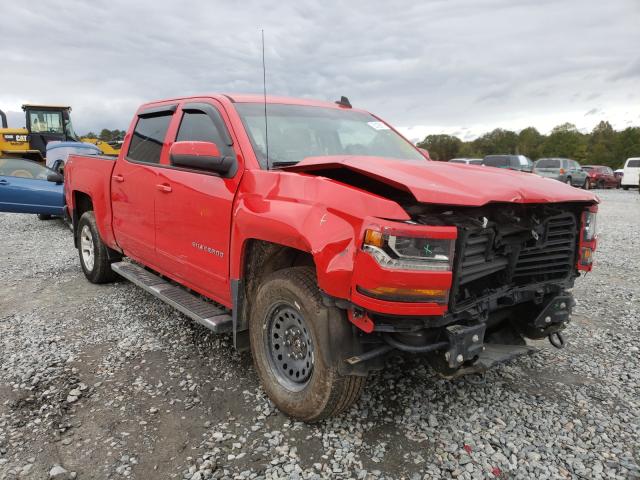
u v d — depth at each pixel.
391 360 3.85
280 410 3.10
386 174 2.58
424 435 2.90
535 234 2.93
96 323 4.66
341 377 2.72
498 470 2.61
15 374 3.60
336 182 2.71
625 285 6.28
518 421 3.07
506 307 3.27
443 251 2.39
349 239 2.49
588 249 3.34
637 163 30.42
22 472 2.56
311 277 2.84
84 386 3.44
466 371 2.78
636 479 2.55
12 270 6.76
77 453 2.72
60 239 9.38
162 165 4.26
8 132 17.16
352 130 4.21
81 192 6.05
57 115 17.77
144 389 3.41
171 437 2.87
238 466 2.62
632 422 3.08
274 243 3.08
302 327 2.94
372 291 2.39
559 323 3.38
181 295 4.07
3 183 9.91
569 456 2.73
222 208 3.40
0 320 4.73
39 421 3.01
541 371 3.77
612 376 3.71
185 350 4.06
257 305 3.16
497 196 2.56
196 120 4.01
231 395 3.34
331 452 2.74
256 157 3.38
